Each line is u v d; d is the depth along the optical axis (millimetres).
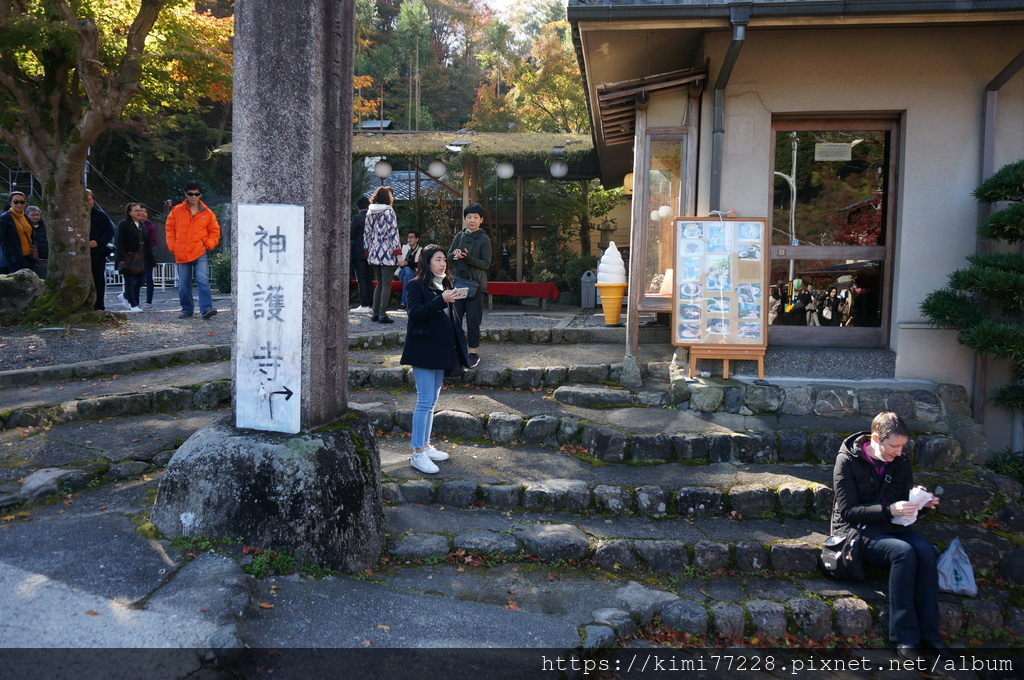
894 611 3977
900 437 4258
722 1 5594
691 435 5578
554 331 8625
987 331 5492
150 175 29297
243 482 3811
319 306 4059
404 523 4637
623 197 17766
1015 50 6262
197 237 9617
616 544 4480
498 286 12453
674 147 6812
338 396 4324
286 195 3914
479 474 5223
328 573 3781
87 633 2893
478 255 6988
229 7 27125
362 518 4059
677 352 6977
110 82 8891
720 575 4434
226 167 29719
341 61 4062
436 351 5145
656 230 6898
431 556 4301
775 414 6098
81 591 3191
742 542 4555
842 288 6805
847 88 6441
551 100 22625
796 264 6820
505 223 19203
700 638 3879
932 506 4234
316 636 3223
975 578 4465
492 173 18172
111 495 4473
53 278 9125
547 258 17844
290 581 3598
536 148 13891
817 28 6320
